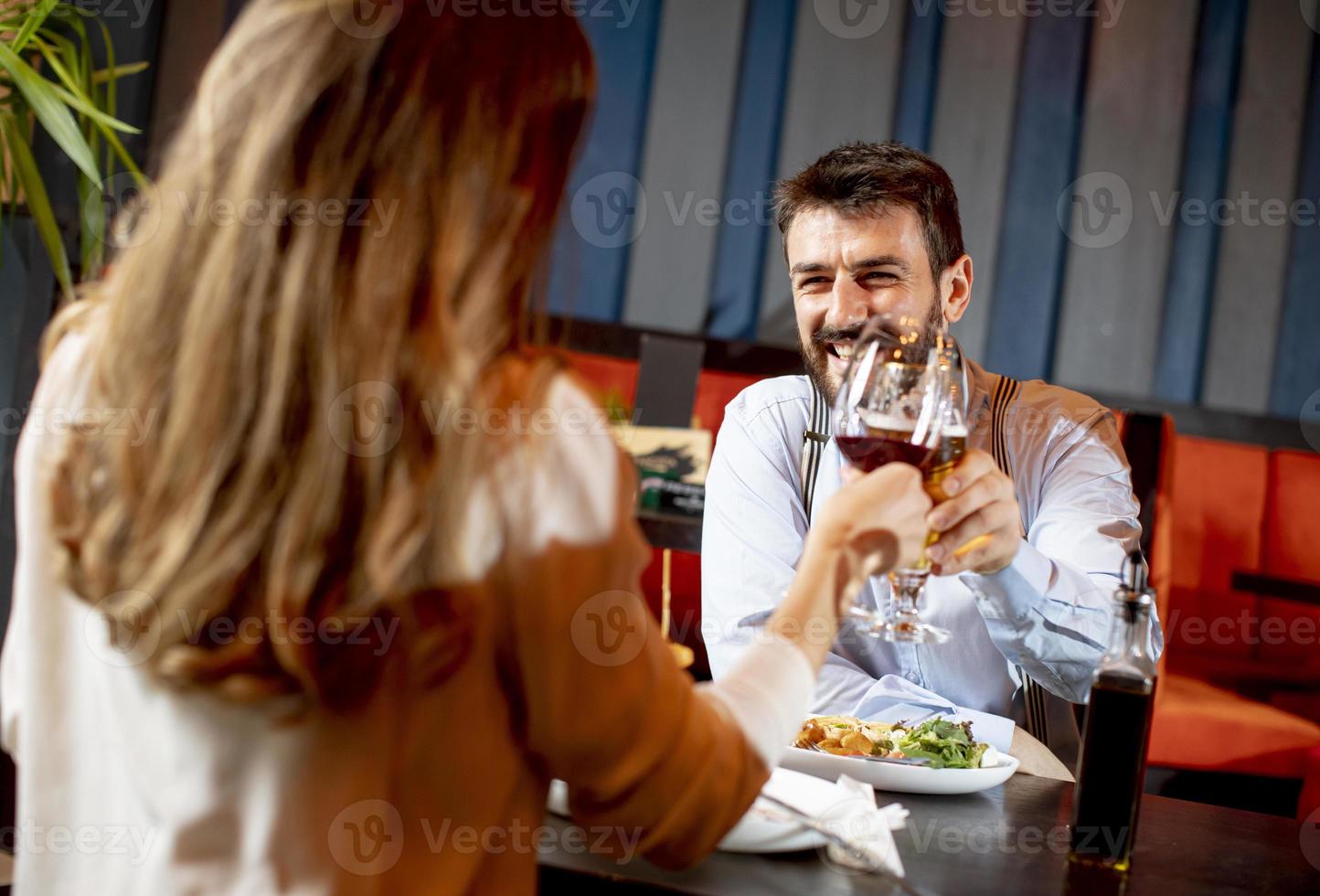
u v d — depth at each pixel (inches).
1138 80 147.0
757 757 30.3
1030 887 35.0
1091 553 61.0
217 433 24.1
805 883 33.9
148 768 26.7
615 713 26.7
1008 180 146.8
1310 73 147.5
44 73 122.8
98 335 28.1
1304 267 148.9
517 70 26.6
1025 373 148.3
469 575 25.0
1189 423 143.4
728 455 69.7
